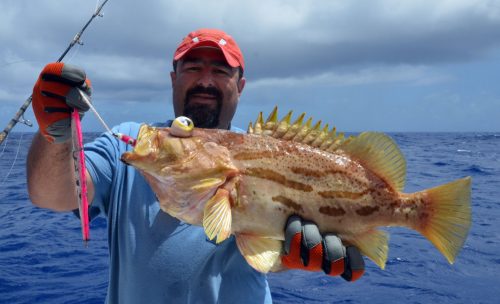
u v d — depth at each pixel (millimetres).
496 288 1745
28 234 2492
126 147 875
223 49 955
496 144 16656
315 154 732
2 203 3508
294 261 672
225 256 828
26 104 752
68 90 600
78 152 605
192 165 676
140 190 833
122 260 826
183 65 979
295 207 706
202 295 805
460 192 716
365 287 1761
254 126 755
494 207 3432
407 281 1829
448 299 1645
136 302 799
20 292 1636
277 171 708
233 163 697
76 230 2604
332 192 718
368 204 729
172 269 792
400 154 747
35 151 665
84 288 1684
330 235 682
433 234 728
